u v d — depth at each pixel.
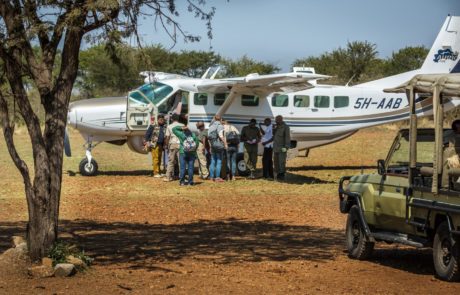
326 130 28.05
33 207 10.02
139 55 10.30
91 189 21.53
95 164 25.19
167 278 9.72
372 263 11.09
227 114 26.55
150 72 10.74
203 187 22.22
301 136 27.98
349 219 11.65
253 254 11.77
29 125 9.90
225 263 10.93
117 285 9.21
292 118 27.48
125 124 25.48
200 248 12.30
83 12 9.67
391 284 9.49
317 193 21.06
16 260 10.01
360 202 11.28
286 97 27.36
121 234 13.80
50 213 10.08
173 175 24.23
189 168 22.56
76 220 15.76
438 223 9.82
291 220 15.96
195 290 9.00
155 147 24.48
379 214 10.91
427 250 12.39
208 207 18.03
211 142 23.80
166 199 19.48
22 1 9.75
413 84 10.23
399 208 10.41
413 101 10.29
